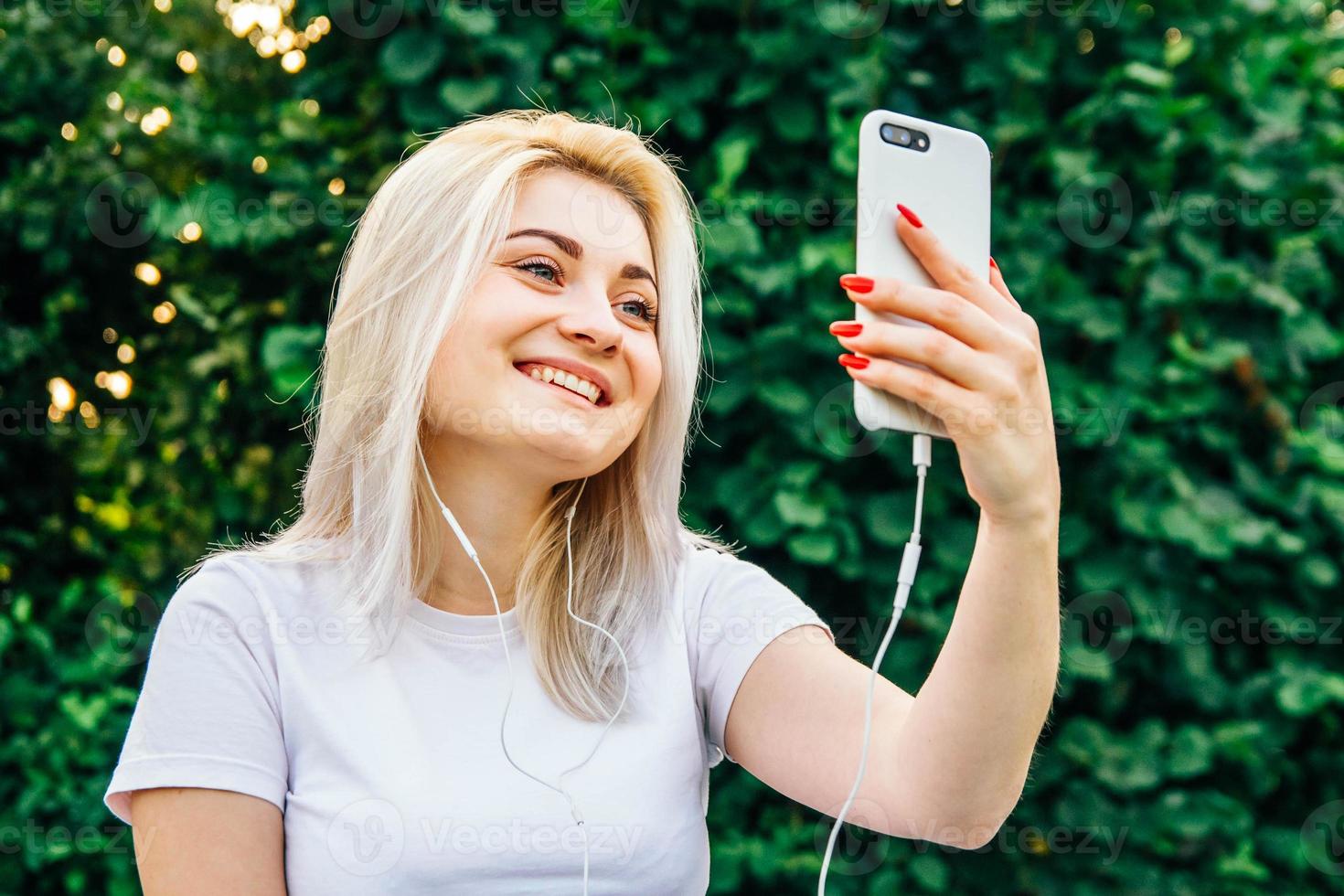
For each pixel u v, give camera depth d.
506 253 1.10
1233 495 2.05
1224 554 1.96
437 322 1.08
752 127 2.02
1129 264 2.00
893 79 2.02
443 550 1.15
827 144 2.03
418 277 1.09
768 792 2.01
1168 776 2.04
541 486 1.13
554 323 1.08
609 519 1.21
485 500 1.13
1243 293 2.05
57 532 2.29
